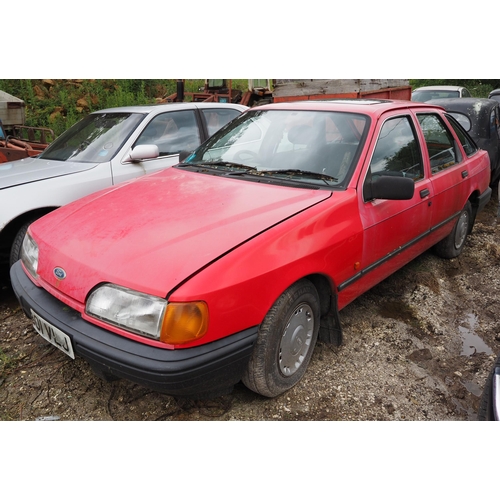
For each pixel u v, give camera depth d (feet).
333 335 10.33
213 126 18.42
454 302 13.76
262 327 8.17
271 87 42.16
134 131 15.75
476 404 9.54
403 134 12.12
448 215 14.25
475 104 23.41
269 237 8.15
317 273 9.00
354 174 10.12
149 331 7.07
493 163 23.26
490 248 17.63
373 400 9.38
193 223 8.46
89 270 7.73
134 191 10.36
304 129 11.28
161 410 8.89
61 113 43.73
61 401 9.05
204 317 7.10
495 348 11.53
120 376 7.27
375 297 13.51
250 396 9.32
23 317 12.16
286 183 10.29
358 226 9.83
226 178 10.77
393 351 11.09
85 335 7.50
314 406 9.11
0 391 9.28
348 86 26.23
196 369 7.06
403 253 12.17
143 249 7.77
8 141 20.66
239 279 7.44
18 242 12.69
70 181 13.71
